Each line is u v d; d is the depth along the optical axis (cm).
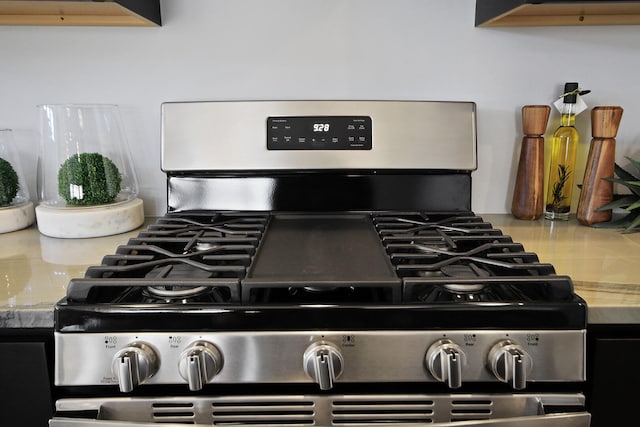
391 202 113
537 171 116
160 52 116
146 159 121
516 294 72
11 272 81
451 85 119
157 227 95
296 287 66
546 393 68
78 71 116
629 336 71
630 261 85
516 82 119
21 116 117
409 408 68
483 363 66
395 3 114
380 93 119
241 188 112
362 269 73
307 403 68
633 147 123
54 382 67
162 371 66
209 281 67
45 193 108
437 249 79
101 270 70
